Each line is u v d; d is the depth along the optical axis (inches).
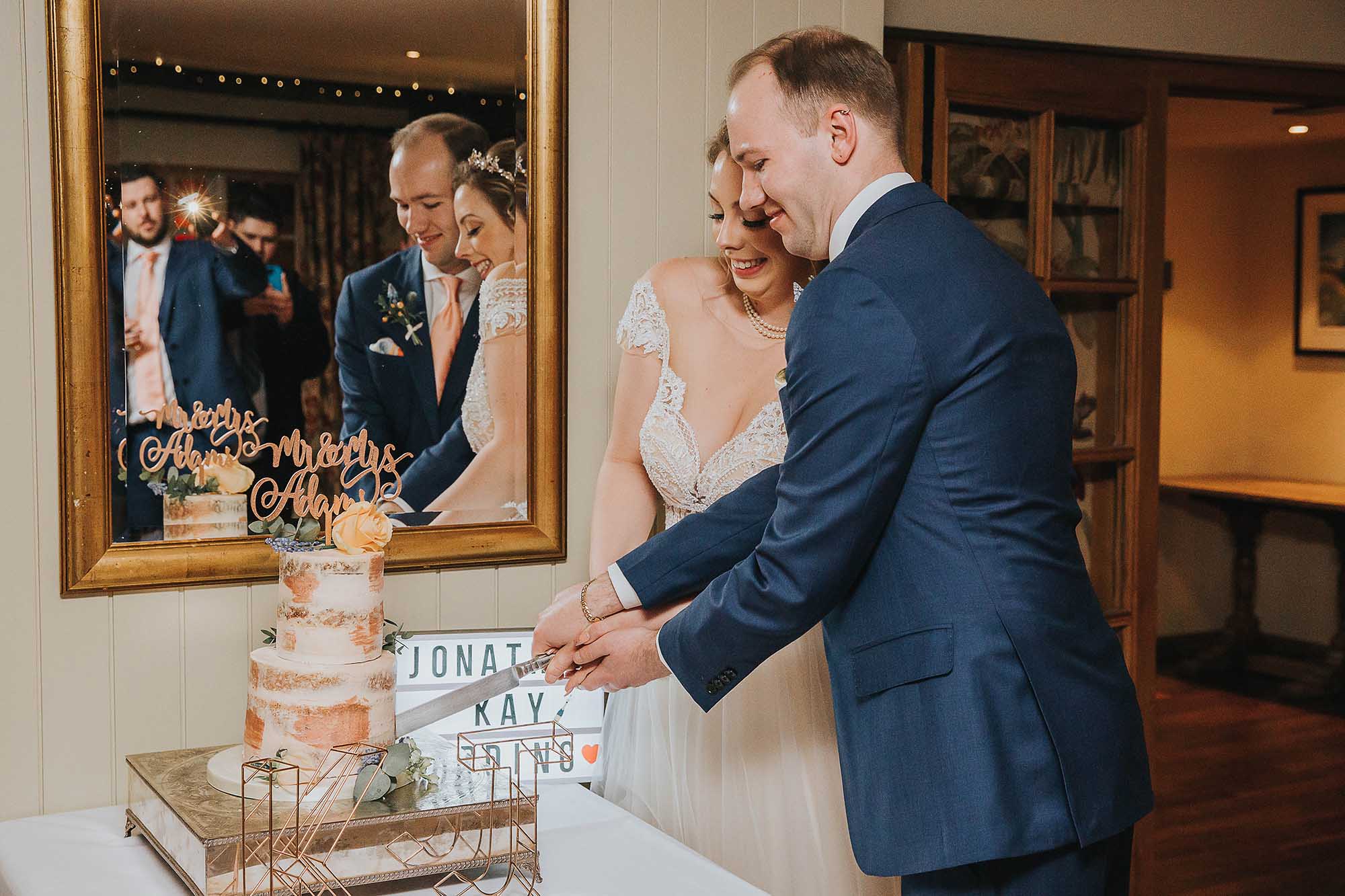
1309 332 241.6
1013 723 54.8
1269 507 230.8
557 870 63.6
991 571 55.5
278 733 61.2
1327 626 224.5
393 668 63.9
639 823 70.9
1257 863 140.9
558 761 76.7
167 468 73.2
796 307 58.4
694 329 81.8
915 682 56.0
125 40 70.6
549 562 84.8
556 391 83.3
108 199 70.7
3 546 70.2
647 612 69.4
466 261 80.5
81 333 70.1
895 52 108.9
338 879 57.7
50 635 71.6
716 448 81.2
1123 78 118.6
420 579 81.0
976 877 56.6
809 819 77.4
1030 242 114.9
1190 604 242.1
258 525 75.5
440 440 80.7
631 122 85.9
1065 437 58.9
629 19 85.4
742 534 68.5
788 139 62.1
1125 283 119.8
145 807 64.4
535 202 82.0
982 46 113.1
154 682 74.1
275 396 75.6
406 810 59.2
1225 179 252.1
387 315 78.4
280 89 74.5
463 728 75.2
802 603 57.1
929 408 55.6
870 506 55.5
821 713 77.6
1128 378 121.4
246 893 55.7
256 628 76.4
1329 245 236.7
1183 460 252.5
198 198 72.9
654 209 87.0
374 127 77.3
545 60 81.4
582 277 85.0
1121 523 122.6
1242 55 126.3
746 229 78.2
